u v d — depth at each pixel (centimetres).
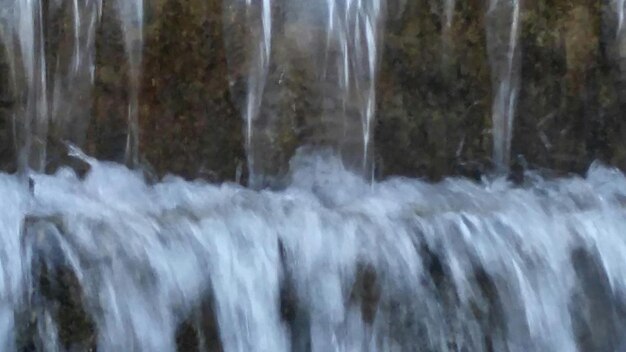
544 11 430
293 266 345
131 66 395
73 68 391
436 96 423
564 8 432
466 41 425
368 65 413
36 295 317
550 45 432
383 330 350
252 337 338
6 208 335
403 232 358
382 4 414
